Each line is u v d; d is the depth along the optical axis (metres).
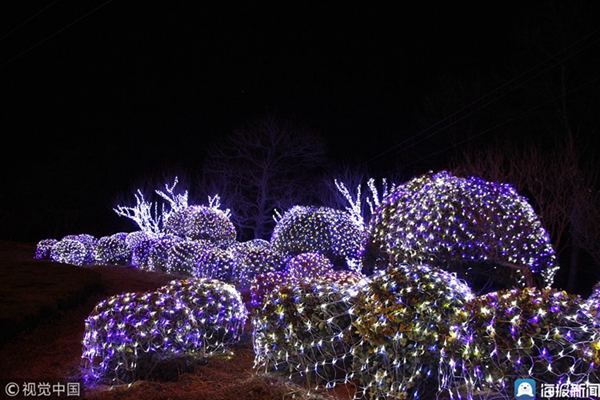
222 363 5.70
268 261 10.97
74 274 8.92
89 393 4.88
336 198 20.84
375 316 4.76
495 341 4.51
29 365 5.48
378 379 4.62
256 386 4.77
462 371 4.64
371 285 5.16
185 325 5.80
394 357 4.63
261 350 5.44
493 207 8.34
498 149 15.33
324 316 5.14
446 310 4.82
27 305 6.46
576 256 13.38
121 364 5.34
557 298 4.64
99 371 5.39
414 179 9.27
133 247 14.14
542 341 4.42
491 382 4.53
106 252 13.70
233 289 6.63
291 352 5.16
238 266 11.34
